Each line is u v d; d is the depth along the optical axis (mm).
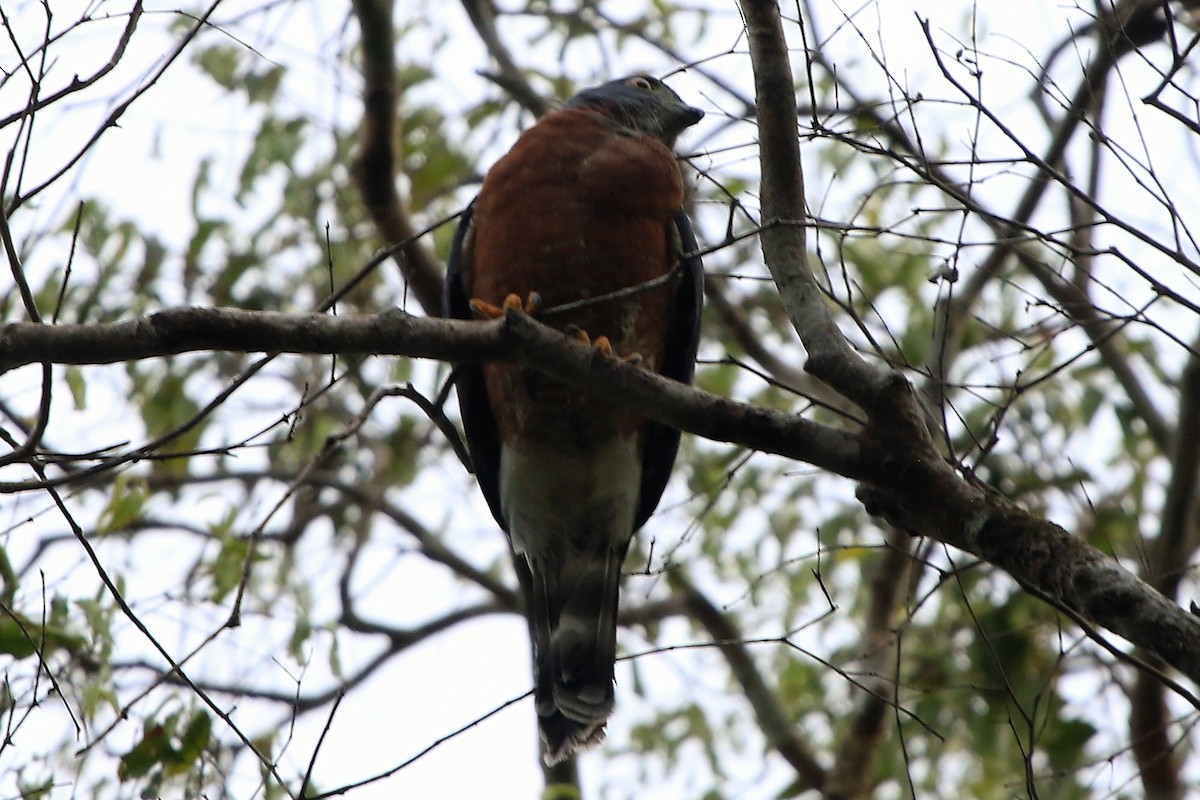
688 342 9812
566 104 11281
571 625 9961
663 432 10305
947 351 11805
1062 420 11914
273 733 9297
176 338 6387
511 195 9266
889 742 11562
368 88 12195
